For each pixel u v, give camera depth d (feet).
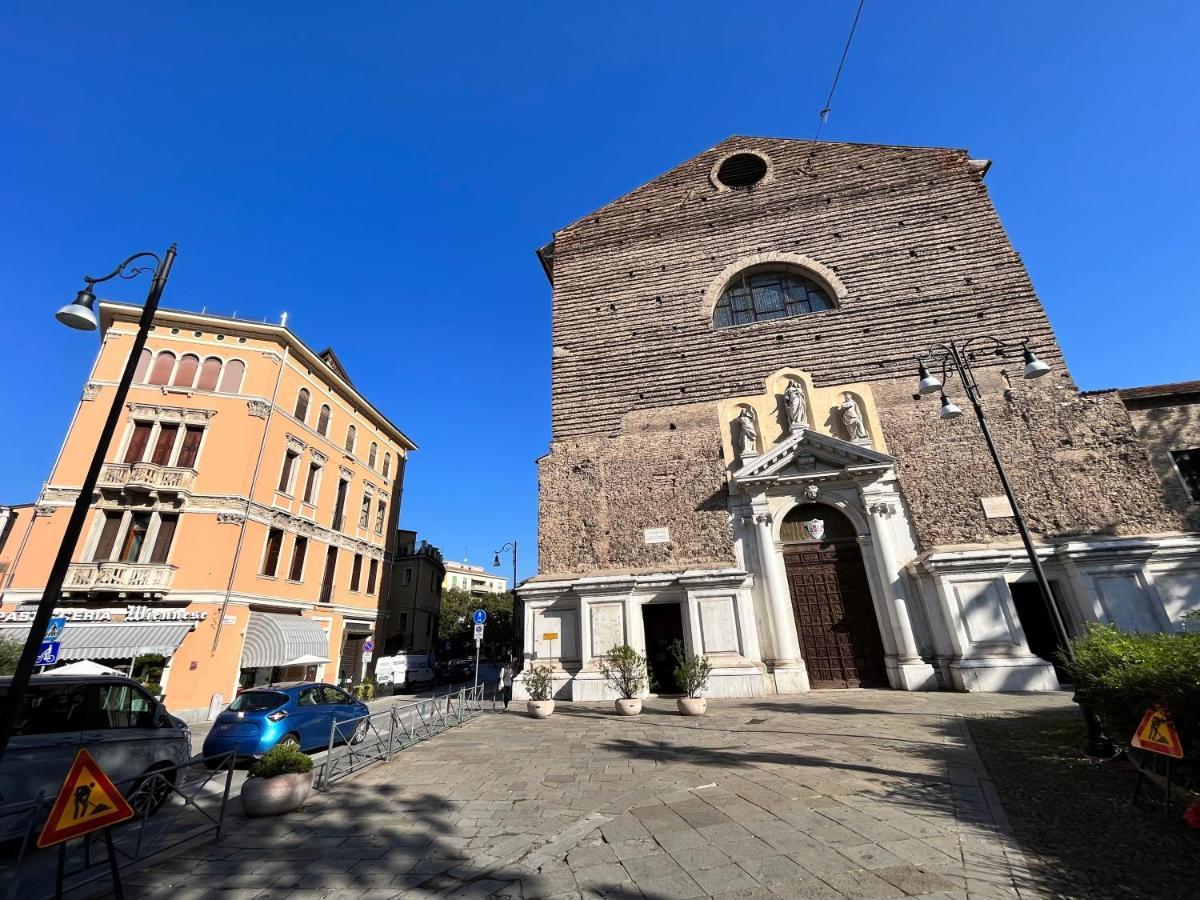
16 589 59.98
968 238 63.77
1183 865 13.57
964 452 54.29
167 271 25.61
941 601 48.14
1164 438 52.80
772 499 56.75
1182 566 45.24
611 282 73.31
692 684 42.27
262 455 73.41
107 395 69.10
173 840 20.06
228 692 64.28
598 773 26.32
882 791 20.77
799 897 13.47
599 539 59.00
